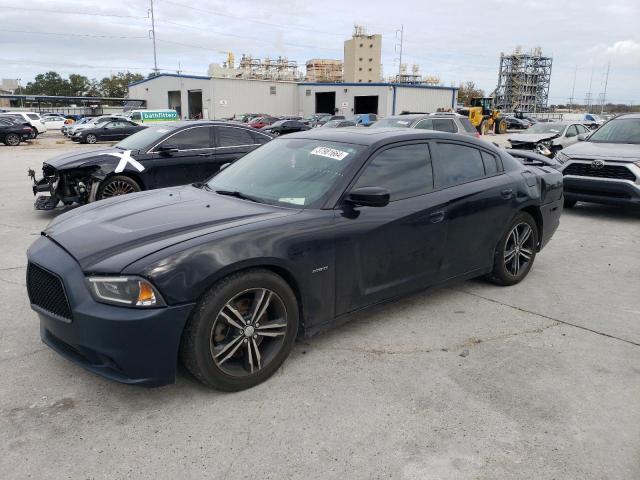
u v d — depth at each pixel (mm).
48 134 42719
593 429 2744
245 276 2930
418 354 3551
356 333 3863
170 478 2361
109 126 29781
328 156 3783
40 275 2977
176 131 8109
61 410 2873
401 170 3852
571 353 3602
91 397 3004
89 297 2686
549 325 4066
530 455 2535
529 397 3041
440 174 4094
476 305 4453
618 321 4168
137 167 7656
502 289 4871
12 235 6801
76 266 2793
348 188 3496
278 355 3184
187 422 2773
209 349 2859
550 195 5145
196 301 2775
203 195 3812
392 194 3719
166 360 2727
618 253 6254
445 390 3104
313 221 3258
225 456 2510
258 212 3326
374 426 2750
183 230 3025
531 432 2715
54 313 2902
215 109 52531
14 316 4117
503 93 120500
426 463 2477
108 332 2623
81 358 2912
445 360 3475
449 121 13156
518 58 118688
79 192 7734
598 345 3730
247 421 2785
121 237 2965
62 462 2461
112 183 7594
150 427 2729
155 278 2631
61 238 3107
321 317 3375
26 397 2992
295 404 2943
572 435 2693
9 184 11789
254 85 54531
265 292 3045
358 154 3676
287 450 2557
